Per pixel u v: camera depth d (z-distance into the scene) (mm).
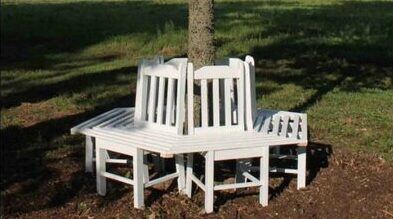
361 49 13789
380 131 7848
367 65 12305
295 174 6613
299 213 5781
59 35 15648
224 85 5871
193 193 6133
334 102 9203
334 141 7500
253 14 19094
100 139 5859
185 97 5852
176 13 19594
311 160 6961
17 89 10305
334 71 11672
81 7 21797
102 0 25406
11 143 7492
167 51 13805
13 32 16047
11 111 8914
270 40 14641
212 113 6148
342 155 7082
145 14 19391
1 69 12148
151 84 5953
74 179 6461
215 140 5680
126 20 17875
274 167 6570
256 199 6031
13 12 19906
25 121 8398
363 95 9695
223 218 5672
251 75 6066
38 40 15281
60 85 10539
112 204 5938
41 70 12023
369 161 6918
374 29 16125
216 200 5996
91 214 5758
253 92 6168
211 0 6062
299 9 20859
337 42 14461
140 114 6090
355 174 6605
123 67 12055
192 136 5754
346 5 22250
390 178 6516
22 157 7031
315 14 19188
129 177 6484
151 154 6566
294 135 5973
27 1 25078
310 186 6316
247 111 5977
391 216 5770
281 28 16266
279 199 6047
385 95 9695
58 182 6398
